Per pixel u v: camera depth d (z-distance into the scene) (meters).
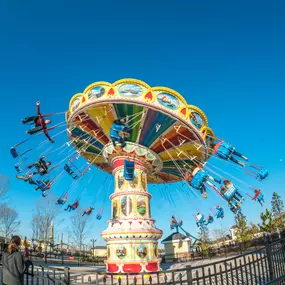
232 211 16.58
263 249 7.10
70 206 17.52
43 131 13.25
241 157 14.55
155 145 15.88
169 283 5.56
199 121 14.95
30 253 24.73
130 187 15.48
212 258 22.91
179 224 23.09
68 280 6.12
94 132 15.72
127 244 14.04
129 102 13.45
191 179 15.45
